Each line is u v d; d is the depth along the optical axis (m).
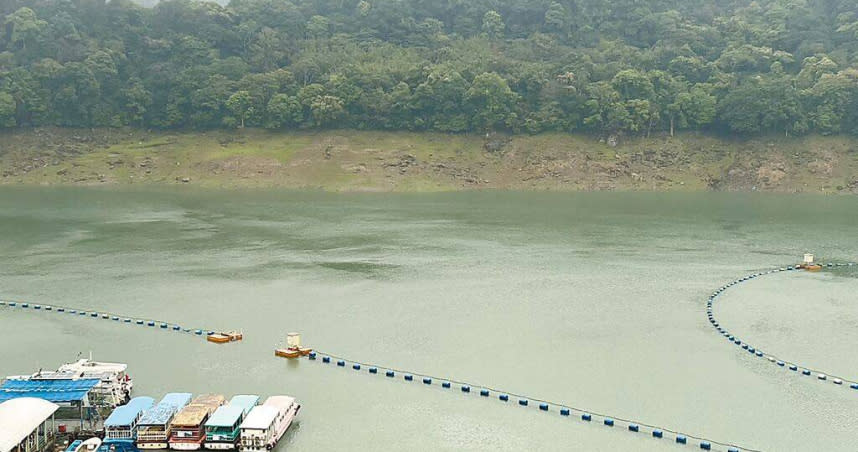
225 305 78.56
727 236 122.12
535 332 69.69
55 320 73.88
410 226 130.00
